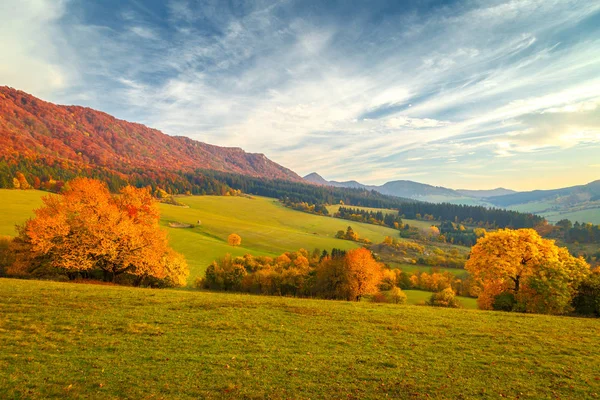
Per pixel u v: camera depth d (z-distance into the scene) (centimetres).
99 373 1330
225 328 1945
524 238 3766
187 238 12100
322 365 1491
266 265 8481
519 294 3541
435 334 1983
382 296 5969
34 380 1245
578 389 1318
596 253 15062
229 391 1238
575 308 3453
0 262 4009
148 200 4944
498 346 1789
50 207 4125
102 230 3772
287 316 2270
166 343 1673
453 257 15125
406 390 1293
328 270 5272
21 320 1845
